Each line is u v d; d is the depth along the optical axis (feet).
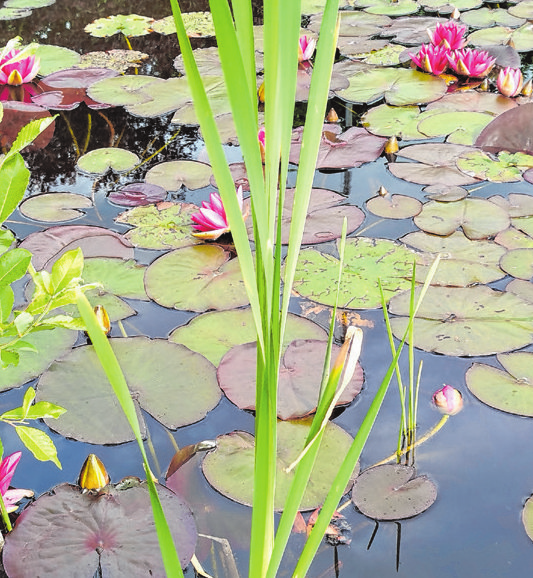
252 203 1.77
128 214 6.11
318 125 1.75
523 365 4.33
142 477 3.64
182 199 6.39
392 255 5.43
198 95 1.50
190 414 4.02
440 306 4.84
